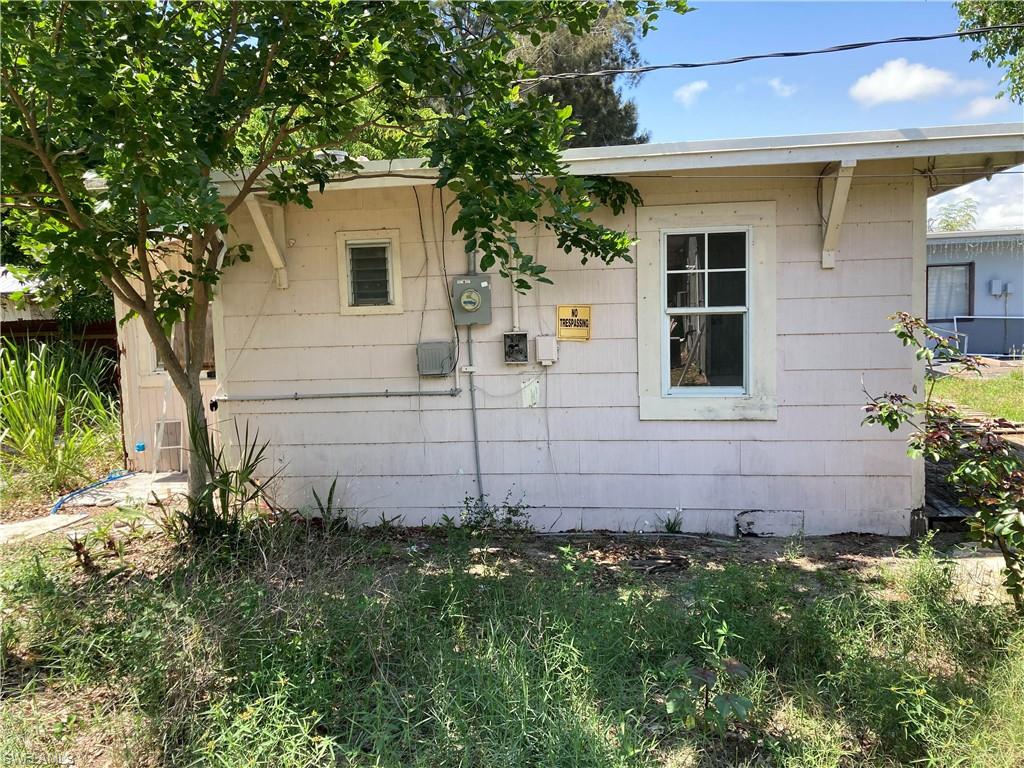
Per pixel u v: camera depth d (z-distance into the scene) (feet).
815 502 17.78
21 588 11.75
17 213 15.26
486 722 8.66
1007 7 33.55
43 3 11.60
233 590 11.35
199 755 8.19
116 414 28.94
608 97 65.98
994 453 10.31
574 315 18.40
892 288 17.19
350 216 18.99
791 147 15.87
